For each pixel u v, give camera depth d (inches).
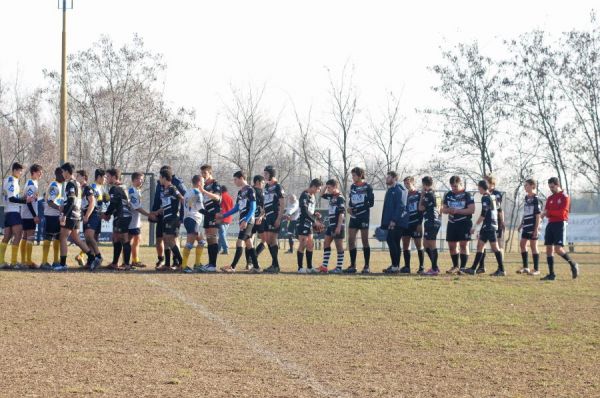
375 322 528.1
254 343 447.8
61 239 829.8
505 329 507.8
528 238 914.7
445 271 947.3
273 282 756.6
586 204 1697.8
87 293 644.7
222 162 2239.2
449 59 1697.8
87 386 340.2
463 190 892.0
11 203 836.6
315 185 877.2
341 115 1809.8
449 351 433.4
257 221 872.3
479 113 1691.7
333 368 386.3
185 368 379.9
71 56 1889.8
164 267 850.8
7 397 319.9
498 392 343.0
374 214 1573.6
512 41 1675.7
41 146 2246.6
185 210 850.1
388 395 335.0
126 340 450.0
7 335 458.3
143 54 1927.9
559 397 335.6
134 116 1918.1
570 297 678.5
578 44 1657.2
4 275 761.0
